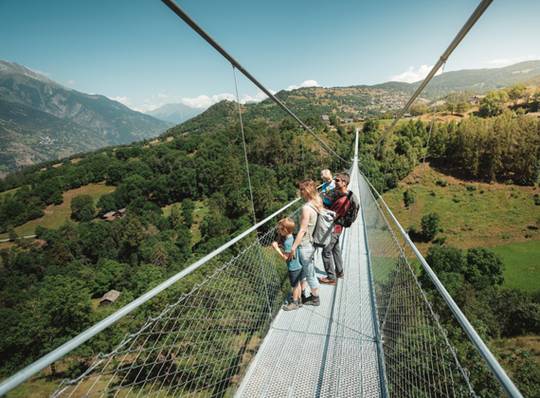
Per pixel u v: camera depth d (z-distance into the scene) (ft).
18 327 74.28
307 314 10.24
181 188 226.79
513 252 110.83
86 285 124.88
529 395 37.40
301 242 10.04
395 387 6.82
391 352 7.51
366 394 7.07
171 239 169.27
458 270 97.09
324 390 7.22
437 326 4.75
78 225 208.13
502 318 64.59
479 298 72.69
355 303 10.84
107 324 3.49
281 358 8.25
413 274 6.54
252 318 8.20
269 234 10.55
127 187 234.38
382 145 150.30
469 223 128.36
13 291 134.31
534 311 61.77
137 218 176.14
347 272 13.43
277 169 195.62
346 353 8.37
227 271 7.17
